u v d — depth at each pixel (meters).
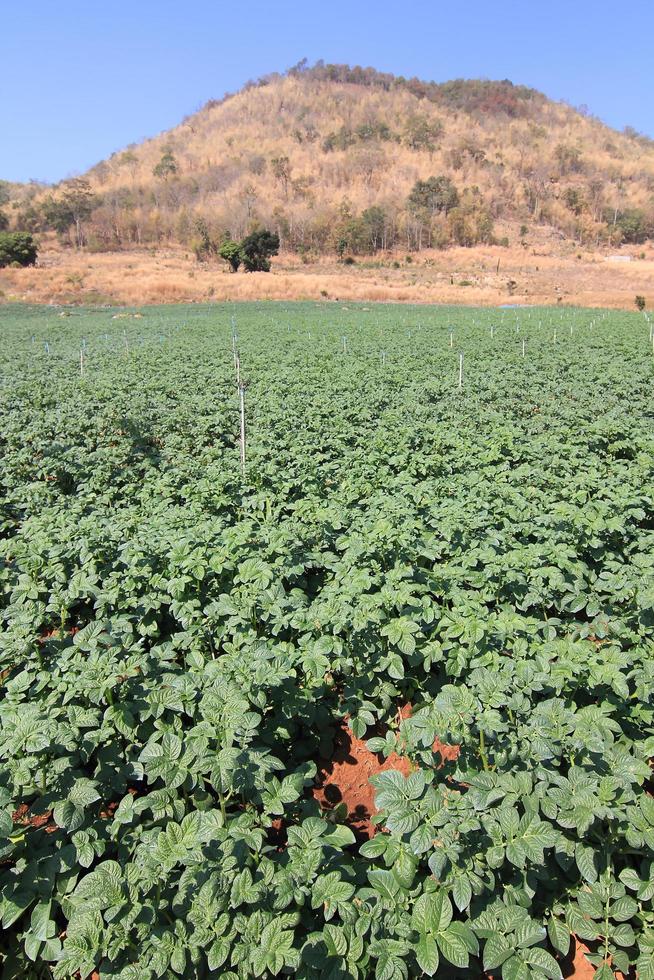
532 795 4.05
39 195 153.75
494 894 4.04
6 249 82.12
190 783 4.44
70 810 4.18
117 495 10.44
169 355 25.55
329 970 3.55
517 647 5.51
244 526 7.23
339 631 5.53
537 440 12.17
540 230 135.88
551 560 6.96
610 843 4.07
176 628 6.91
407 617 5.60
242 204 134.50
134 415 14.83
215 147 184.62
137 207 139.62
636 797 4.02
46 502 9.80
